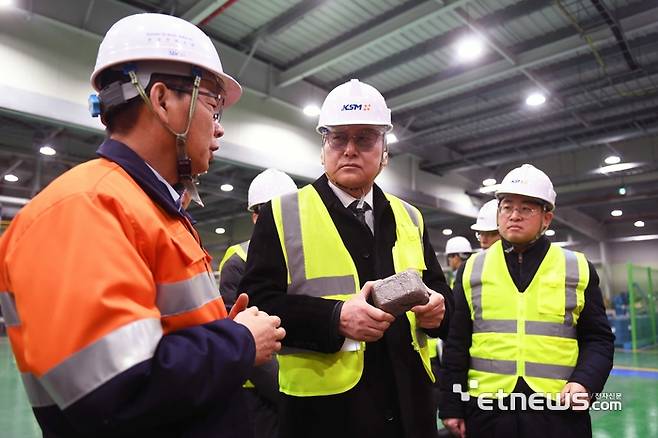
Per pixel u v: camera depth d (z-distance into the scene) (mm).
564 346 1864
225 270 2273
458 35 6027
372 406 1317
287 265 1420
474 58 6648
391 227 1534
